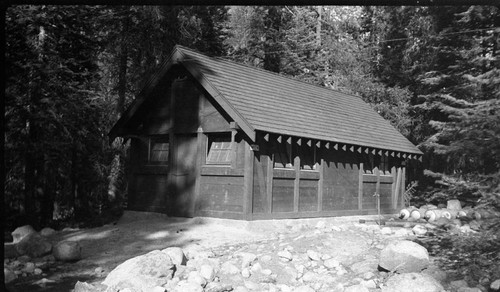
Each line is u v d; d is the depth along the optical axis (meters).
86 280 8.66
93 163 19.97
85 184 20.62
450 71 24.67
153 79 15.34
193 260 9.11
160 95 15.91
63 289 8.08
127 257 10.45
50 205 18.02
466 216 15.68
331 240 10.34
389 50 30.17
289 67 32.16
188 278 8.10
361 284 7.84
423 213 17.55
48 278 8.79
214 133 14.52
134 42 21.62
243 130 13.12
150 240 12.16
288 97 17.17
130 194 16.56
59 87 16.16
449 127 19.44
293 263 9.12
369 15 33.53
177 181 15.17
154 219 15.22
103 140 20.64
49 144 15.94
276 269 8.76
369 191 18.52
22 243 10.66
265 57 32.09
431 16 24.80
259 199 13.76
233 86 14.91
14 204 17.97
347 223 16.03
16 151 16.20
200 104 14.66
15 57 15.88
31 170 16.75
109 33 21.58
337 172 16.73
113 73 25.31
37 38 16.47
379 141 18.59
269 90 16.64
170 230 13.29
